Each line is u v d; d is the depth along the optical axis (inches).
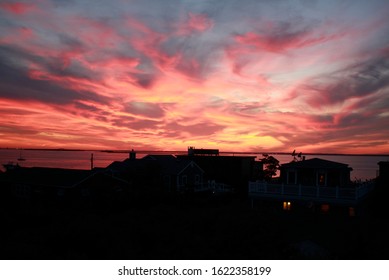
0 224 746.2
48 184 1225.4
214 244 424.5
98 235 418.9
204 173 1755.7
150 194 1170.0
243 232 426.0
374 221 896.3
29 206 1058.7
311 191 970.1
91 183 1245.7
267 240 422.6
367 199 1015.6
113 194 1140.5
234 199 1358.3
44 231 464.8
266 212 505.0
